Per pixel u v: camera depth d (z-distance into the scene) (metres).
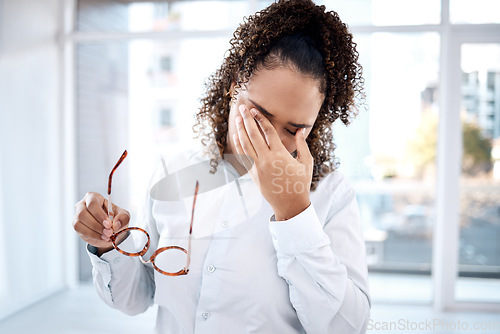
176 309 0.66
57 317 2.49
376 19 2.90
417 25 2.83
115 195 0.75
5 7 2.74
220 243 0.65
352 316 0.61
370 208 3.15
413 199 3.10
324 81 0.57
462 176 2.83
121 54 3.24
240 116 0.59
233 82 0.63
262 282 0.62
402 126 2.97
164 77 3.18
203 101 0.72
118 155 0.77
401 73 2.94
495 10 2.77
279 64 0.55
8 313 2.62
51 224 3.12
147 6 3.18
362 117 2.98
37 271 2.96
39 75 3.03
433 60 2.91
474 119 2.80
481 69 2.79
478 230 2.86
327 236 0.60
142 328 2.11
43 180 3.06
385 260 3.22
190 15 3.15
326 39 0.57
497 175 2.81
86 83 3.28
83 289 3.11
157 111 3.19
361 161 3.04
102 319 2.39
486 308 2.74
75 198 3.28
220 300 0.63
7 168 2.73
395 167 3.04
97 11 3.24
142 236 0.73
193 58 3.15
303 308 0.60
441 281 2.78
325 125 0.68
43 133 3.07
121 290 0.69
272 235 0.60
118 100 3.23
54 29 3.20
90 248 0.67
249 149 0.57
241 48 0.60
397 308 2.73
